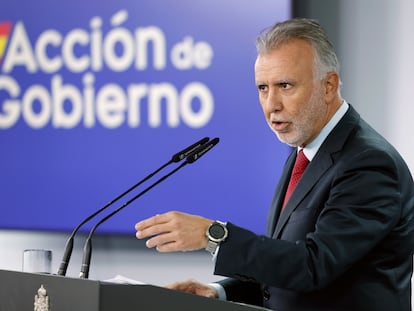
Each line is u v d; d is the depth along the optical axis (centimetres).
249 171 984
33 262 545
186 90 1010
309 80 566
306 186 577
